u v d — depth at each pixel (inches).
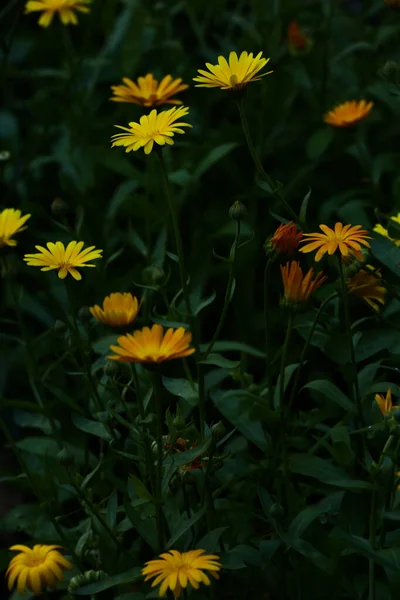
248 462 82.0
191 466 76.6
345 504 78.3
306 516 77.3
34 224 100.5
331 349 78.6
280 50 104.3
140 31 98.7
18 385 96.8
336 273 89.2
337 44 106.9
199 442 76.8
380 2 109.7
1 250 80.7
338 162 98.3
